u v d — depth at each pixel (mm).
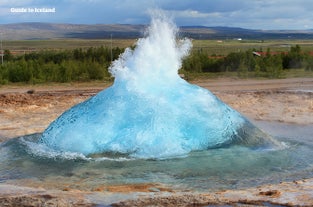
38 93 18047
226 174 6383
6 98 15938
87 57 35812
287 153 7523
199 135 7621
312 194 5219
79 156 7309
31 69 24484
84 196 5215
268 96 15438
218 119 7863
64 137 7812
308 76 23953
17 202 4973
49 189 5750
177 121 7586
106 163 6934
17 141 8586
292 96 15258
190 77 24422
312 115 11695
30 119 11523
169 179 6191
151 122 7488
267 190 5445
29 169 6746
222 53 52250
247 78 23703
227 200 4996
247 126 8180
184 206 4820
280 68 26438
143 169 6629
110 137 7492
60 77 24266
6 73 24141
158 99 7766
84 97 16094
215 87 19453
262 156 7305
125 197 5184
